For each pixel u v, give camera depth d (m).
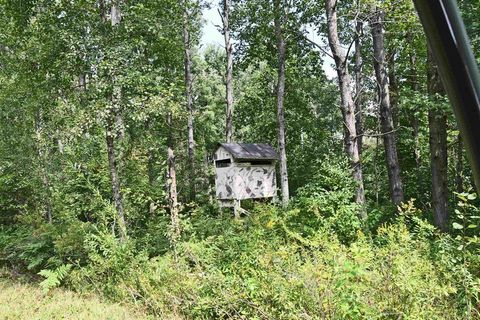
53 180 13.15
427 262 4.73
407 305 4.08
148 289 7.23
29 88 10.98
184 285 6.65
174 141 20.88
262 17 17.05
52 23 9.30
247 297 5.53
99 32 9.47
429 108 8.04
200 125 23.77
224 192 15.23
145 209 12.39
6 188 13.26
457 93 0.47
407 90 8.71
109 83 9.12
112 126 9.41
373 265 4.61
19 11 9.81
